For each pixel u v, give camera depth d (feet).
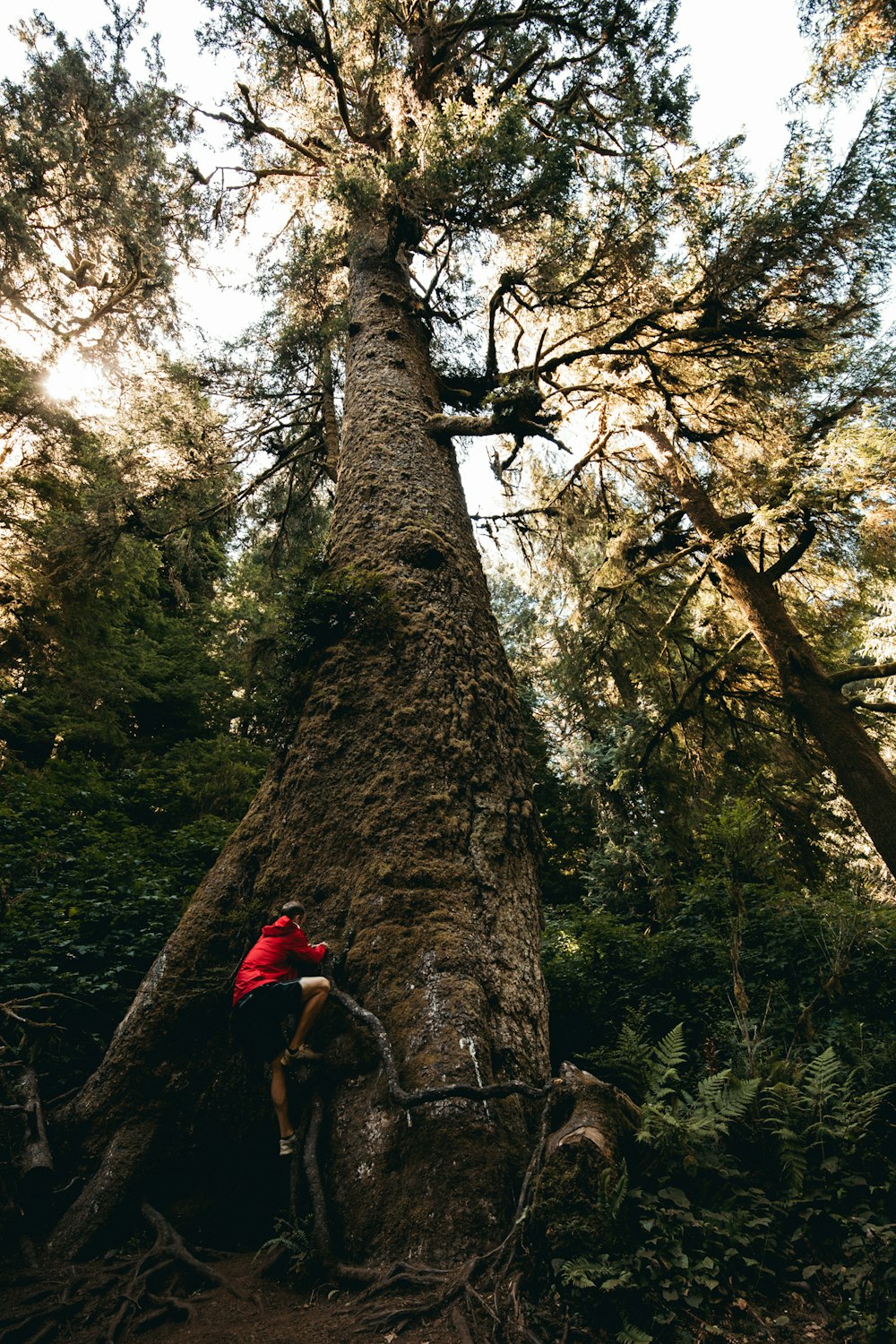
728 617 42.75
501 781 17.11
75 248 48.32
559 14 32.89
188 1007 14.37
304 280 40.50
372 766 16.46
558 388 34.78
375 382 26.76
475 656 19.07
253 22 34.83
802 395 32.81
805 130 26.78
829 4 26.66
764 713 40.19
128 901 23.30
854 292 27.99
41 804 33.42
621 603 42.32
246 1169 13.08
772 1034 21.08
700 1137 10.95
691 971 27.45
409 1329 8.85
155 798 40.57
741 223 26.86
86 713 47.11
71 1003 17.83
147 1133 13.15
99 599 47.91
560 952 30.40
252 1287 10.78
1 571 43.11
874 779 29.96
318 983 13.07
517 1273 9.28
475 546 23.24
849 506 28.81
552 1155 10.21
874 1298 8.79
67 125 40.60
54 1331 9.98
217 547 72.13
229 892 16.07
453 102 24.68
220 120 39.73
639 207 26.08
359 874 14.93
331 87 36.96
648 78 28.50
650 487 45.16
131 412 39.40
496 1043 12.82
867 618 51.78
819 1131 11.57
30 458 45.01
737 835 22.08
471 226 26.43
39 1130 13.10
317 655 19.15
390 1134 11.57
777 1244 10.08
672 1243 9.31
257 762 49.55
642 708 45.62
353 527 21.54
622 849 50.96
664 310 28.68
